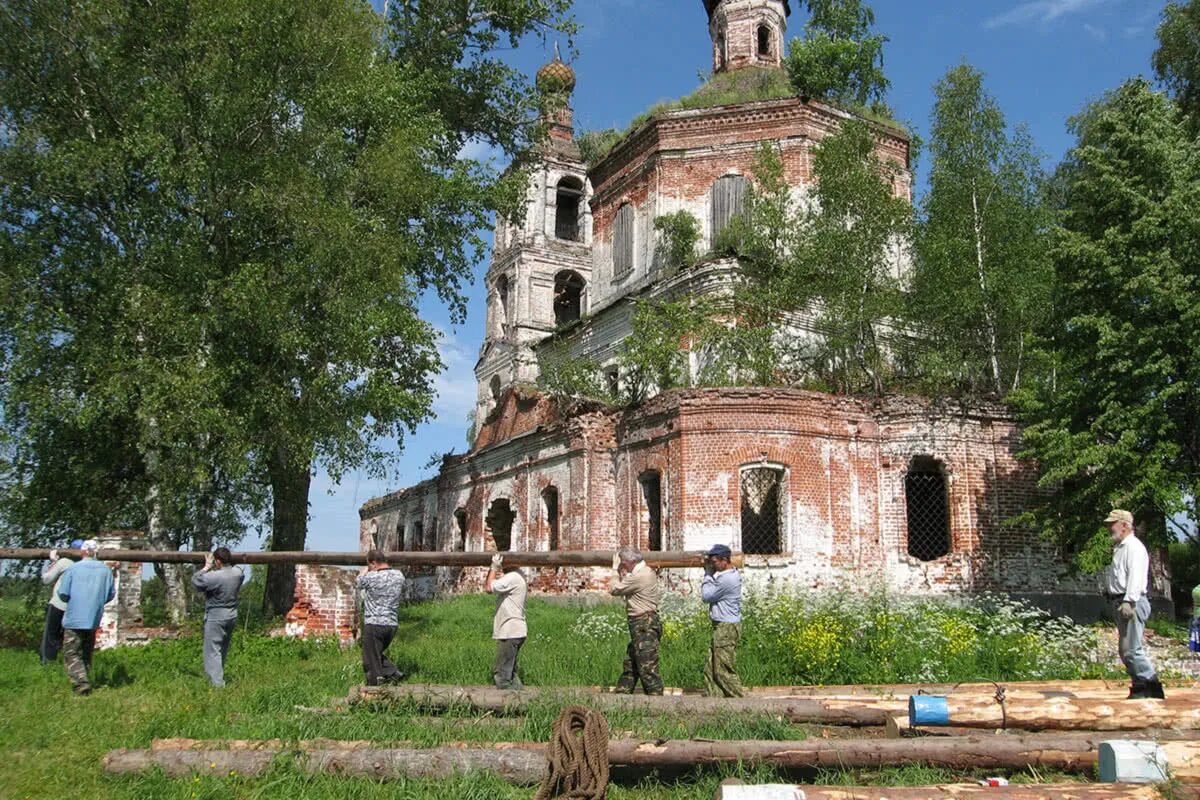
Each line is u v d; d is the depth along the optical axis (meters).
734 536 20.38
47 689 11.25
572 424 24.84
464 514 32.94
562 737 7.42
